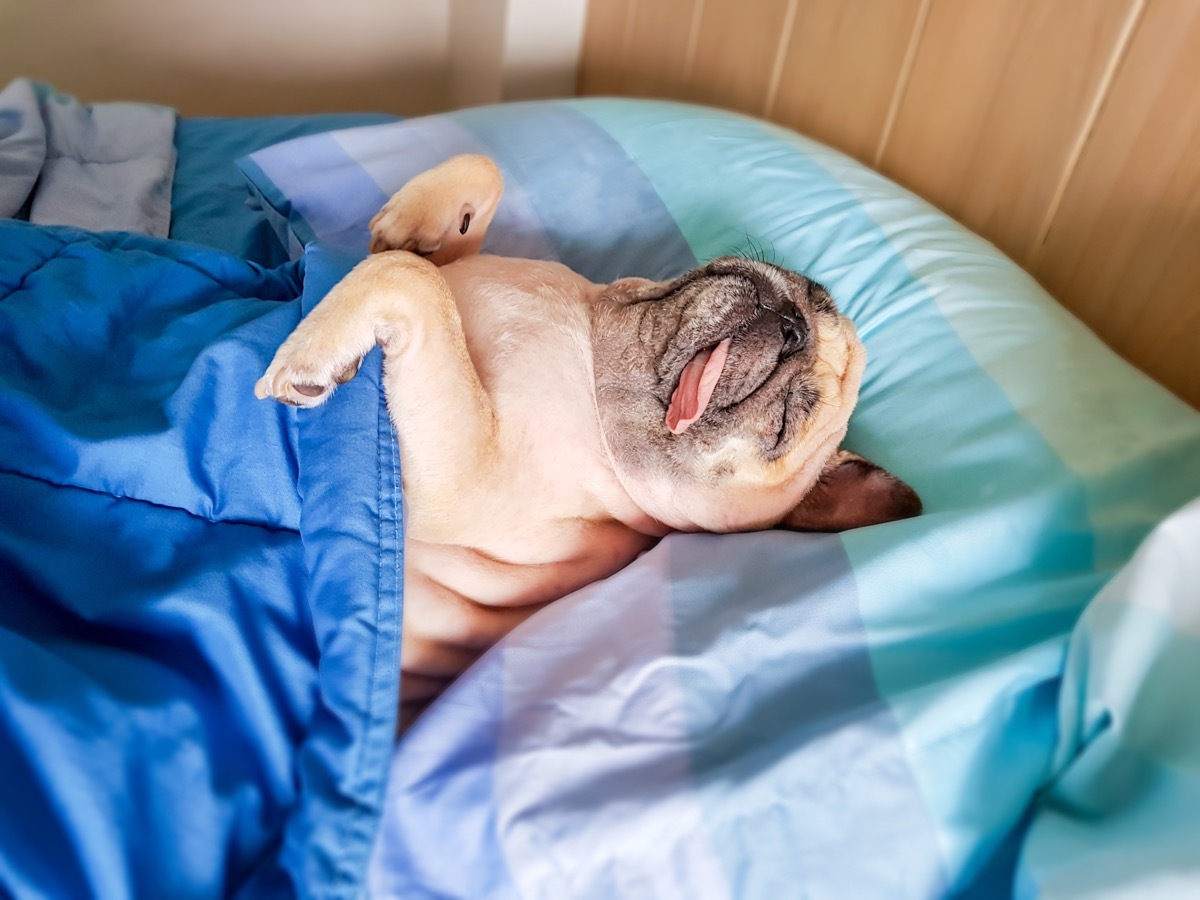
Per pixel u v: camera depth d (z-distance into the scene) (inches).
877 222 51.6
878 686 29.7
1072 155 50.7
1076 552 34.0
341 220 51.0
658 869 26.2
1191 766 25.3
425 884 26.9
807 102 70.6
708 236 53.0
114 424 32.2
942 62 57.9
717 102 80.7
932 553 32.6
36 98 61.6
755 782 26.6
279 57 101.3
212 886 24.9
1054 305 46.5
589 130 58.7
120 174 58.2
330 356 29.4
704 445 36.4
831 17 66.1
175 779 25.2
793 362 37.2
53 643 27.1
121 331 36.5
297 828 25.9
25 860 22.0
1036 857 26.1
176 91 97.3
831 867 26.6
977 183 57.2
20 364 33.3
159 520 31.5
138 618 28.1
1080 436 37.6
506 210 53.4
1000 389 40.9
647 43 87.7
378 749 26.9
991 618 31.4
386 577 29.5
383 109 110.4
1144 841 24.5
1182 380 46.5
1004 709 28.9
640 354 37.6
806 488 38.9
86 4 88.4
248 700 27.8
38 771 23.4
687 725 28.7
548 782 27.0
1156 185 46.5
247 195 60.3
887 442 41.6
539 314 37.5
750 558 34.4
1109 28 47.7
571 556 37.8
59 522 30.7
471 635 35.0
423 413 31.4
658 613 32.1
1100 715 27.1
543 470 36.0
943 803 27.7
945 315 45.6
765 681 30.0
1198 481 36.2
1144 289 47.8
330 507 30.4
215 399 32.8
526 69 96.3
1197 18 43.6
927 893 27.3
